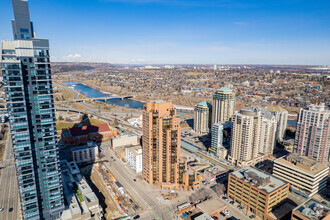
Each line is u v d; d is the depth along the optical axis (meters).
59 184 188.25
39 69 162.62
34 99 165.12
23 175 167.50
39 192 181.50
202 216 197.00
